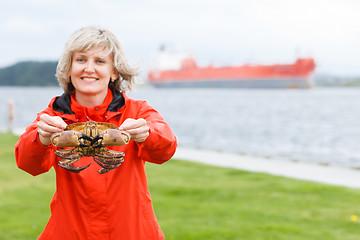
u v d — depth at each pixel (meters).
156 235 2.17
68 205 2.11
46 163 2.08
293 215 6.28
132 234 2.10
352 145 20.66
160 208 6.63
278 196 7.46
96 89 2.12
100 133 1.82
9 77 197.62
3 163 10.59
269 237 5.28
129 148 2.15
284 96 101.25
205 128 30.02
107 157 1.85
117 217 2.09
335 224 5.85
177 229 5.56
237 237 5.25
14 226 5.64
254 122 35.56
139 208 2.14
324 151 18.61
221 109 55.47
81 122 1.96
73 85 2.20
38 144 1.96
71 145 1.79
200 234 5.35
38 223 5.80
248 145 20.66
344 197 7.38
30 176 9.05
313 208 6.67
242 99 85.94
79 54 2.08
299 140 22.92
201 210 6.52
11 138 16.20
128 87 2.28
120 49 2.18
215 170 10.10
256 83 108.00
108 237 2.09
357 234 5.42
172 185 8.29
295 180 8.91
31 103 68.19
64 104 2.14
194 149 14.67
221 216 6.20
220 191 7.82
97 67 2.10
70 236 2.09
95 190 2.07
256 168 10.58
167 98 91.19
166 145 2.07
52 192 7.68
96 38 2.07
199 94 113.62
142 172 2.22
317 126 31.78
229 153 13.55
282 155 17.19
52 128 1.85
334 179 9.15
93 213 2.09
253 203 6.98
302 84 102.81
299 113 48.06
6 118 36.34
